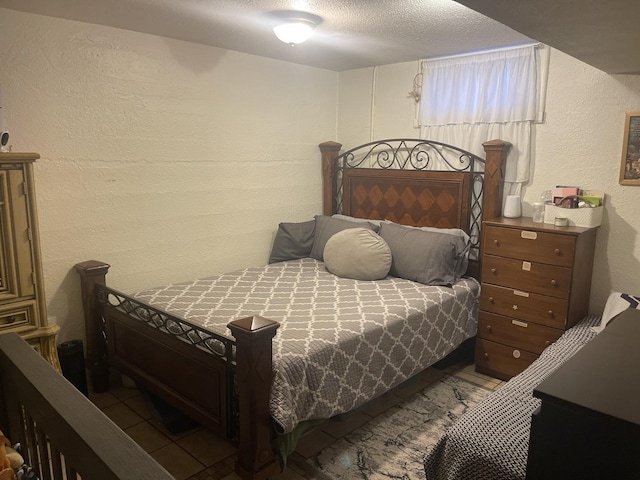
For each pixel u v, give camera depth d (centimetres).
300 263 384
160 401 272
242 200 376
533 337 302
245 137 371
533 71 321
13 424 158
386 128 409
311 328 247
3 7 250
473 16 263
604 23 170
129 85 303
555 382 123
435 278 328
